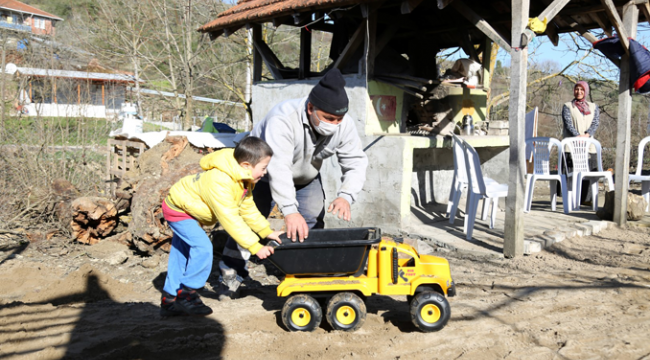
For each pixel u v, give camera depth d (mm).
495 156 9109
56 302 4281
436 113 8625
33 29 18125
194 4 15727
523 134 5852
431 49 9328
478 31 9320
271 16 7867
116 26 16828
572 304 4238
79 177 9023
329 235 3840
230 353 3248
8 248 6270
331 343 3404
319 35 21094
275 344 3375
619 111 7617
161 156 6785
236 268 4434
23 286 4820
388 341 3441
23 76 11164
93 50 17312
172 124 20406
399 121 8102
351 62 8445
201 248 3686
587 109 8945
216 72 17000
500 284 4852
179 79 17297
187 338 3404
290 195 3732
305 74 8547
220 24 8789
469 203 6703
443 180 9203
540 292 4562
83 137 9844
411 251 3730
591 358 3205
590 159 9156
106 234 6648
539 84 18609
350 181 4117
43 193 7188
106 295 4551
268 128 3857
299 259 3547
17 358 3006
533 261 5758
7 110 10609
